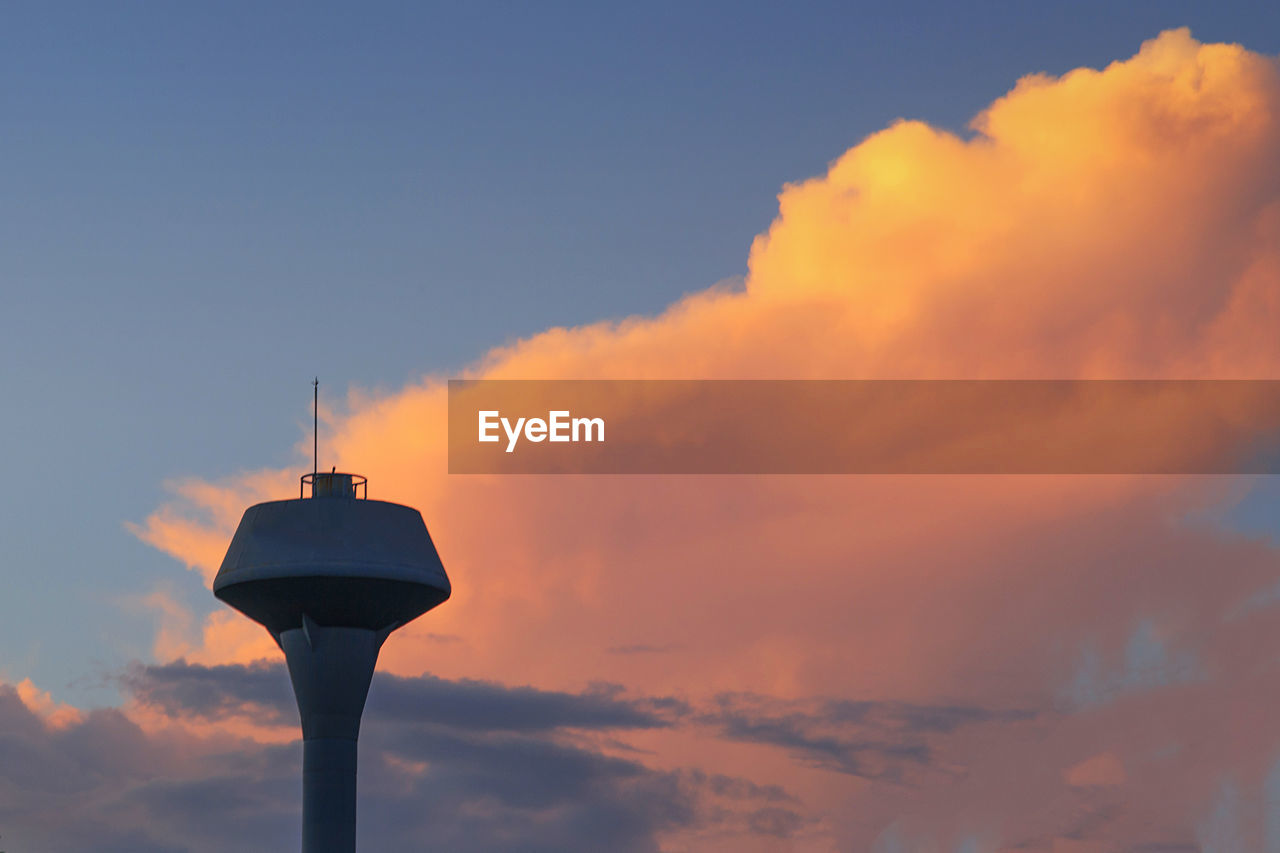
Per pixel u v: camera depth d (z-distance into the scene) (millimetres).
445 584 86562
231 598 85438
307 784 82938
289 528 84125
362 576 82750
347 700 83750
